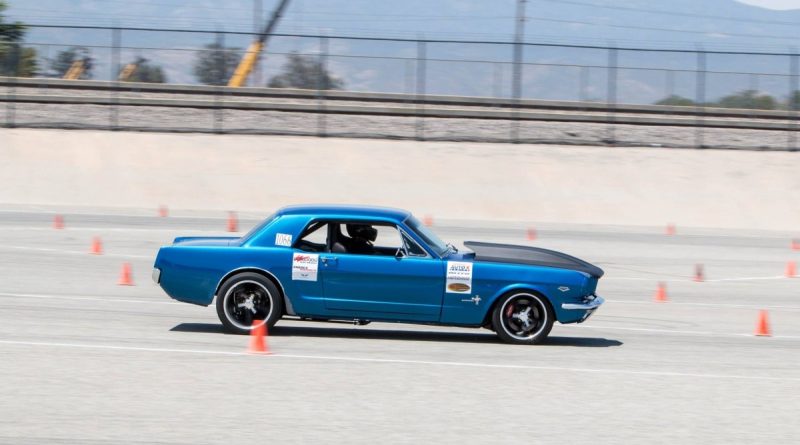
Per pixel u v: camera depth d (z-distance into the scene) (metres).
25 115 58.38
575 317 19.36
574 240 41.78
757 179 57.09
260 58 61.69
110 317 21.16
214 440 12.41
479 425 13.46
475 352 18.56
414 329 21.14
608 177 56.22
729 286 30.80
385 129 60.22
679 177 56.66
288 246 19.20
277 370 16.31
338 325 21.23
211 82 61.53
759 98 63.12
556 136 60.72
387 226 19.31
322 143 57.72
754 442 13.16
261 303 19.28
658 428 13.66
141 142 56.31
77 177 52.81
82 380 15.22
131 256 31.98
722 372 17.69
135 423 13.05
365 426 13.20
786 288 30.80
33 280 26.23
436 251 19.31
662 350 19.78
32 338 18.39
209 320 21.17
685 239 44.44
